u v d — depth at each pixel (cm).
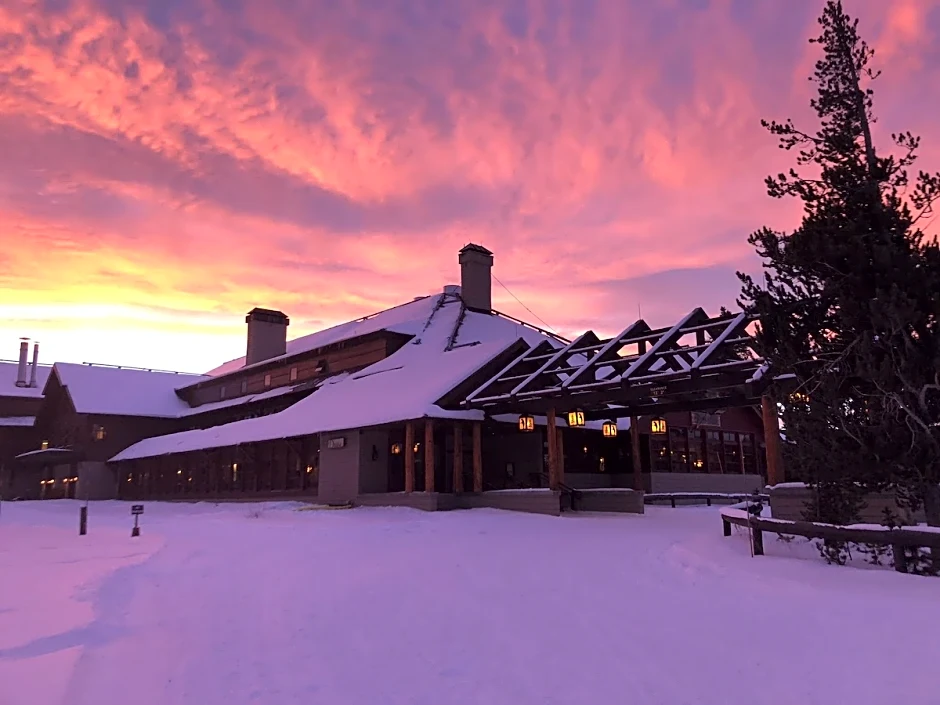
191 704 537
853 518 1042
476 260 3488
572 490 2469
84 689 576
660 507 2909
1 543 1716
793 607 742
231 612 838
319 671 605
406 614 793
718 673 562
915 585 798
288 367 3922
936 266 965
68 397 4903
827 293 1049
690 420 3456
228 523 2095
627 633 683
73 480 4728
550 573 1021
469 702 523
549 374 2214
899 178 1066
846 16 1130
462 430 2738
